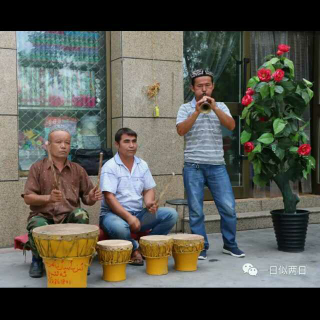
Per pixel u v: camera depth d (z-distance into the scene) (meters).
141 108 5.65
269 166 4.98
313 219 6.55
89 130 5.76
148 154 5.69
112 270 3.91
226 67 6.51
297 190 7.03
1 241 5.07
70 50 5.64
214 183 4.74
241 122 6.61
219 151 4.73
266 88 4.77
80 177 4.27
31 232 3.96
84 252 3.52
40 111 5.50
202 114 4.67
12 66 5.07
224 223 4.77
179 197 5.85
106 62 5.80
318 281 3.92
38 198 3.96
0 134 5.03
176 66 5.82
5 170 5.06
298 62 6.94
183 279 3.99
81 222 3.97
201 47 6.36
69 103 5.65
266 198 6.62
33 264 4.07
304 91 4.87
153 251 4.05
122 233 4.25
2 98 5.03
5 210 5.07
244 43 6.54
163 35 5.73
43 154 5.51
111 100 5.81
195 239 4.19
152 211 4.26
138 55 5.62
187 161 4.74
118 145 4.51
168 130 5.79
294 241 4.89
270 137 4.82
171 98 5.80
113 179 4.43
